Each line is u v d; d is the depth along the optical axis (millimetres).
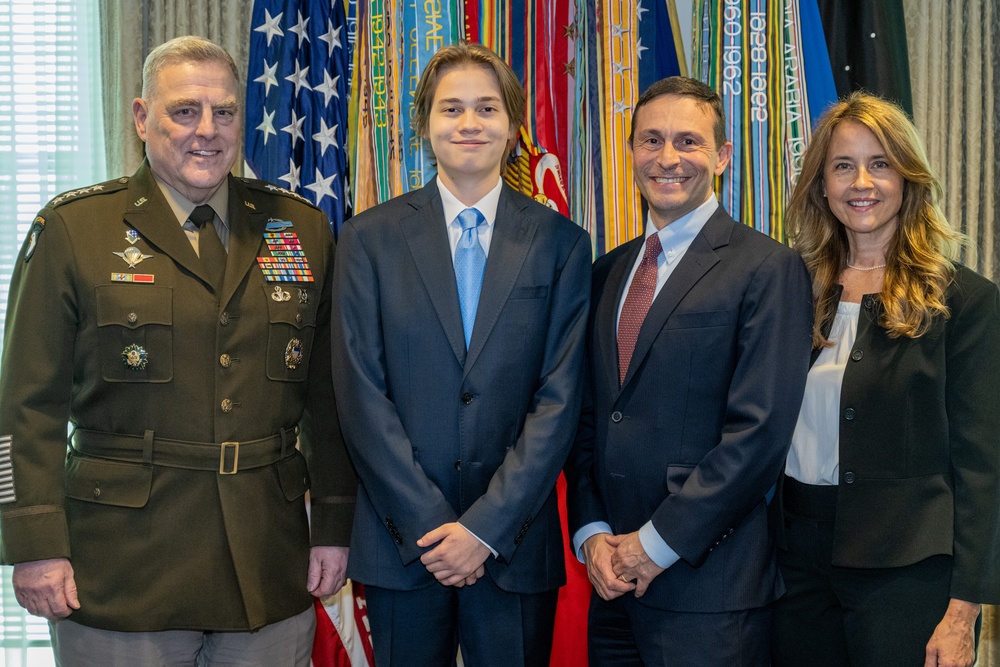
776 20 2643
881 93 2621
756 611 1759
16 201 2754
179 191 1790
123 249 1722
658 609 1758
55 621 1744
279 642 1823
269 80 2568
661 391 1758
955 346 1673
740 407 1694
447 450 1754
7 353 1689
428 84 1854
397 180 2596
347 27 2707
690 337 1745
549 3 2693
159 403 1699
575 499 1933
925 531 1642
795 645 1808
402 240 1816
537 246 1817
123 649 1685
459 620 1808
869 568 1670
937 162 2834
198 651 1800
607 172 2652
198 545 1702
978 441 1630
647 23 2680
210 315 1734
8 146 2744
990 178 2836
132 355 1685
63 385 1700
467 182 1834
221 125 1731
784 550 1820
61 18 2742
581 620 2539
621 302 1898
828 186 1835
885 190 1764
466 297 1820
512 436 1779
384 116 2611
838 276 1878
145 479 1688
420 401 1758
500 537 1682
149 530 1687
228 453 1719
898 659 1652
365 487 1770
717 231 1816
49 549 1632
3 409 1662
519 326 1771
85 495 1688
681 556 1677
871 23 2631
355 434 1753
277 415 1805
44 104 2750
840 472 1722
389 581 1758
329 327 1945
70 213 1733
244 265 1790
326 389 1932
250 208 1875
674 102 1797
